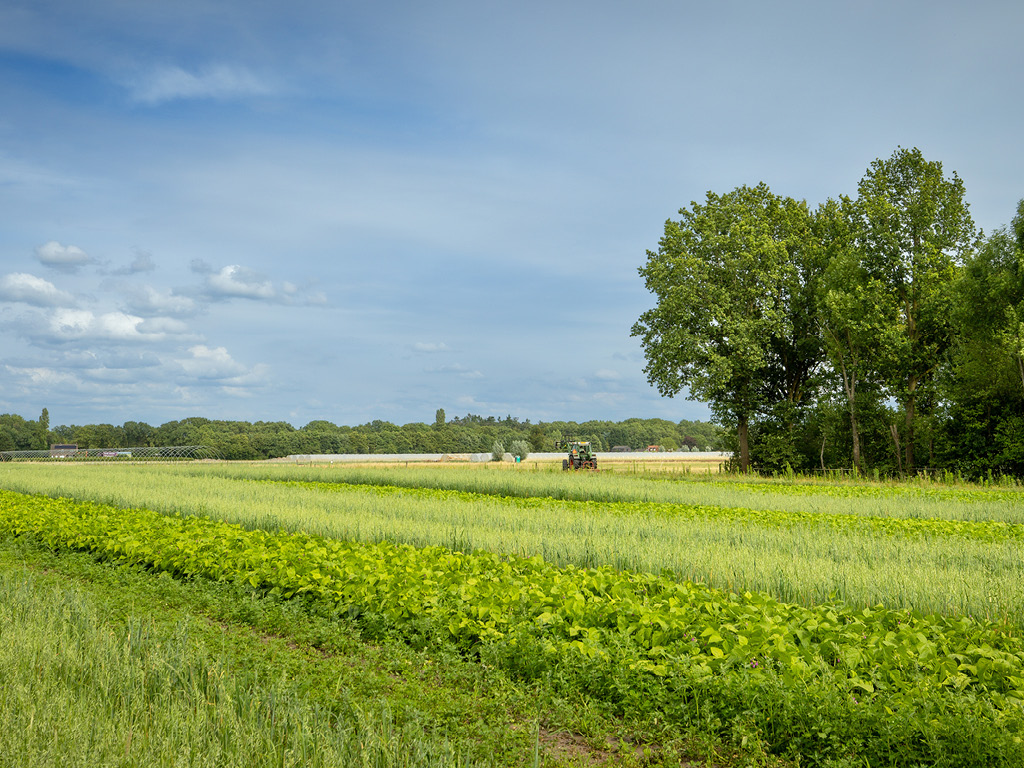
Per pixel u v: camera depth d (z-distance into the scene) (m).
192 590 10.87
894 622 7.92
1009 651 7.15
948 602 9.08
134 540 13.30
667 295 43.59
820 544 13.80
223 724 5.28
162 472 41.31
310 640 8.52
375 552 12.09
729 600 8.80
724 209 44.69
